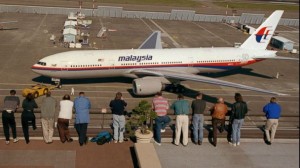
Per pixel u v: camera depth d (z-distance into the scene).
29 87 36.50
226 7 112.38
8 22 67.25
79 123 18.47
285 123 25.14
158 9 98.06
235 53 44.56
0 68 41.50
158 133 19.14
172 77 38.88
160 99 19.70
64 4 87.56
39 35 60.56
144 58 39.88
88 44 60.62
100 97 36.00
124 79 41.94
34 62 45.53
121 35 70.38
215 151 18.64
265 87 44.47
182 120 18.80
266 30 45.78
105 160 17.86
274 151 18.72
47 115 18.30
